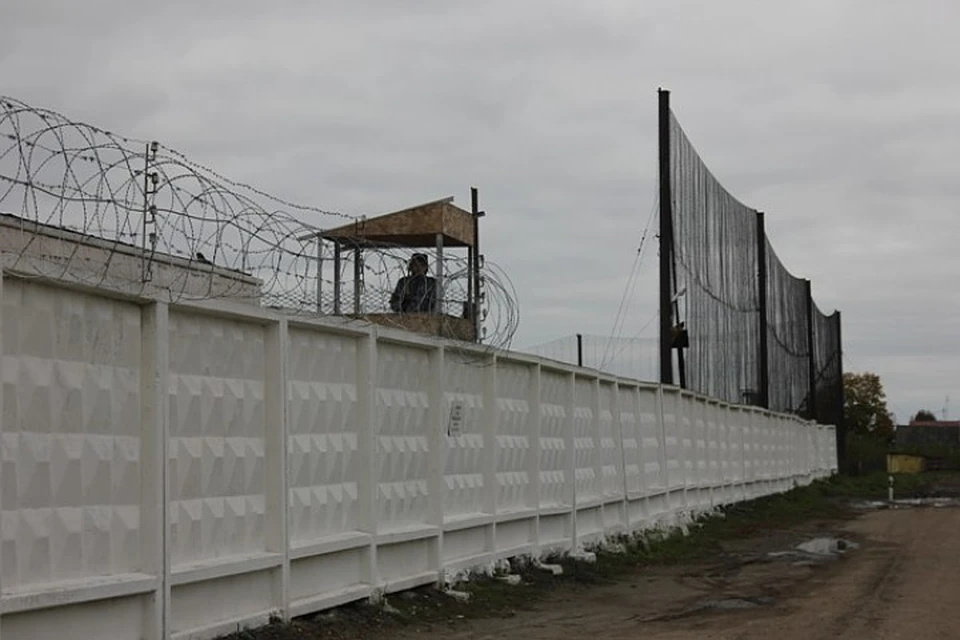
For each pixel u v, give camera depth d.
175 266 9.85
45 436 7.93
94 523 8.34
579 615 13.34
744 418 34.19
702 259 31.09
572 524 17.91
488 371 15.23
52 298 8.02
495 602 13.66
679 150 28.16
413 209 17.75
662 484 23.78
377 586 12.02
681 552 21.36
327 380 11.52
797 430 46.41
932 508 36.88
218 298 9.67
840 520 31.20
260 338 10.48
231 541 9.95
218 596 9.70
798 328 54.22
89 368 8.35
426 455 13.59
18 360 7.71
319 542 11.03
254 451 10.33
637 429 22.22
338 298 12.08
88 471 8.30
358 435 12.02
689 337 28.78
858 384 117.19
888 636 12.03
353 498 11.91
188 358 9.51
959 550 22.23
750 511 31.55
